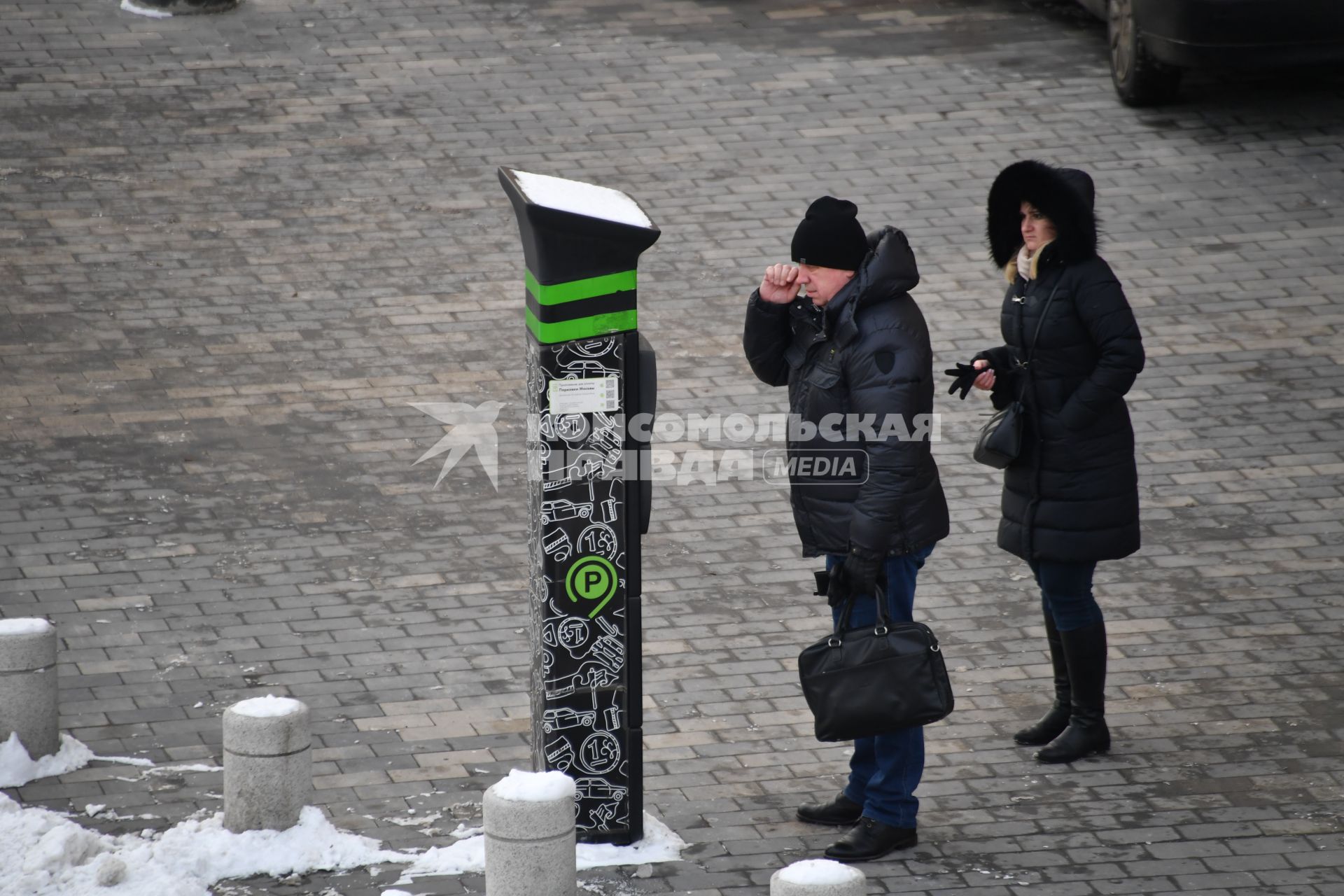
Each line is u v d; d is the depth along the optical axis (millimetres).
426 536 39125
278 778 27672
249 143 58750
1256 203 54688
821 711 26969
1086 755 30875
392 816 28938
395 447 42969
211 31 66875
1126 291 49938
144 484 40969
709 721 32219
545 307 26375
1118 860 27641
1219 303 49438
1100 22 68375
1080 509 29797
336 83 63000
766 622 35875
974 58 65000
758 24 68188
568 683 27438
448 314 49312
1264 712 32406
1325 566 37844
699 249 52406
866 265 26656
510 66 64375
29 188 55531
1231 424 43938
